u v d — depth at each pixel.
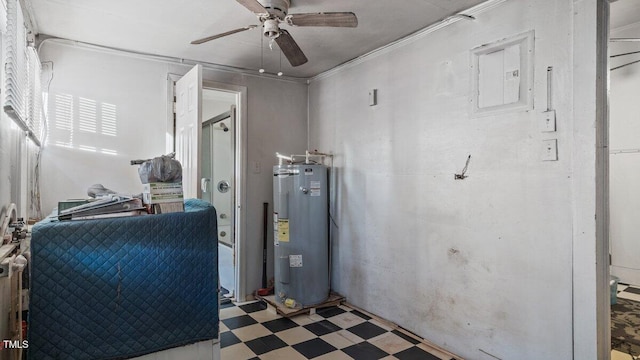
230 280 3.90
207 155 4.56
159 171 1.55
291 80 3.96
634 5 2.94
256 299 3.62
